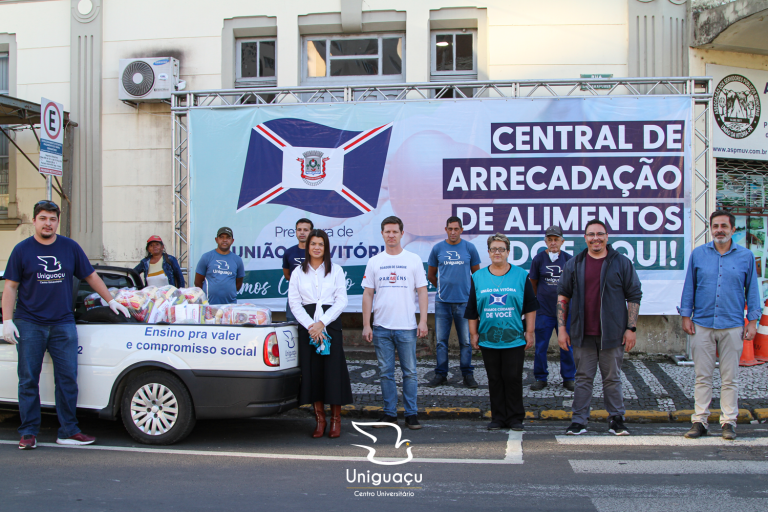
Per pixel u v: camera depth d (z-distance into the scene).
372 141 8.77
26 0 10.17
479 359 8.75
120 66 9.70
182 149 9.45
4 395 5.57
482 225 8.62
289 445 5.27
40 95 10.15
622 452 4.99
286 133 8.87
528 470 4.49
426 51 9.60
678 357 8.42
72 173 10.00
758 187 9.87
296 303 5.48
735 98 9.56
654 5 9.16
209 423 6.17
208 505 3.76
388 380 6.03
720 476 4.33
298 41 9.83
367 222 8.77
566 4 9.30
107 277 6.43
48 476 4.33
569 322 5.75
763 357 8.05
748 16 8.40
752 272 5.41
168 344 5.21
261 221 8.88
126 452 4.99
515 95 8.60
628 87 8.80
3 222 10.12
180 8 9.92
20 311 5.10
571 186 8.51
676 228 8.39
